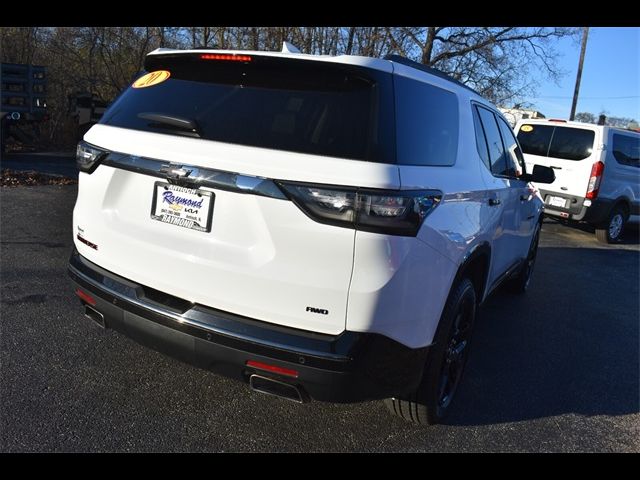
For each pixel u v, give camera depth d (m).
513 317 5.32
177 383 3.24
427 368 2.74
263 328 2.30
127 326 2.61
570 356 4.42
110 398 3.02
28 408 2.84
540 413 3.39
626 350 4.68
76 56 18.45
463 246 2.84
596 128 9.55
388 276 2.19
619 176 9.97
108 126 2.74
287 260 2.24
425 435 2.99
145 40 18.44
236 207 2.32
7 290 4.39
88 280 2.76
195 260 2.42
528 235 5.30
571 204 9.78
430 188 2.46
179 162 2.40
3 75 12.85
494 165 3.86
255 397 3.18
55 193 8.59
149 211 2.58
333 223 2.15
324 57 2.42
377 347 2.27
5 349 3.42
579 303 6.02
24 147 15.14
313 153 2.23
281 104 2.41
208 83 2.62
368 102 2.34
